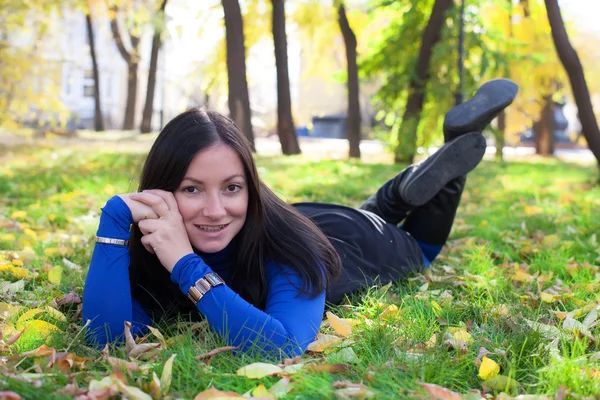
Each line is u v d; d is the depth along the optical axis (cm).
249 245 262
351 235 342
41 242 461
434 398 197
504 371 230
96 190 777
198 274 247
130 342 244
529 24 1798
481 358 237
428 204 386
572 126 4425
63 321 281
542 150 2478
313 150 2311
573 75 984
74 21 3453
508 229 555
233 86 1342
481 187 989
